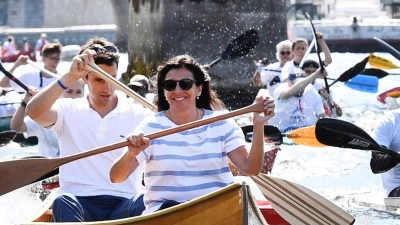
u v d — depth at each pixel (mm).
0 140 31000
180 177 16078
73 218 16672
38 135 28094
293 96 37406
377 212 23375
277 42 54469
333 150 34750
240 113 16094
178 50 52375
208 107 17297
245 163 16297
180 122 16625
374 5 81938
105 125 18125
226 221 15047
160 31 51875
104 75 18078
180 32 52281
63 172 18031
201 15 52938
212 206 15055
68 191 17922
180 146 16188
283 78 38969
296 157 33594
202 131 16359
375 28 74125
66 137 18234
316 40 40031
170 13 52094
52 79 37188
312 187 28094
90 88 18234
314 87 40031
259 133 16219
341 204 24688
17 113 28000
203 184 16156
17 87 36844
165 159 16094
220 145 16391
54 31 89312
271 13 54656
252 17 54250
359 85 43188
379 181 29031
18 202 23469
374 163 22609
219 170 16344
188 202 15047
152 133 15883
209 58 53469
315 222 18531
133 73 51844
